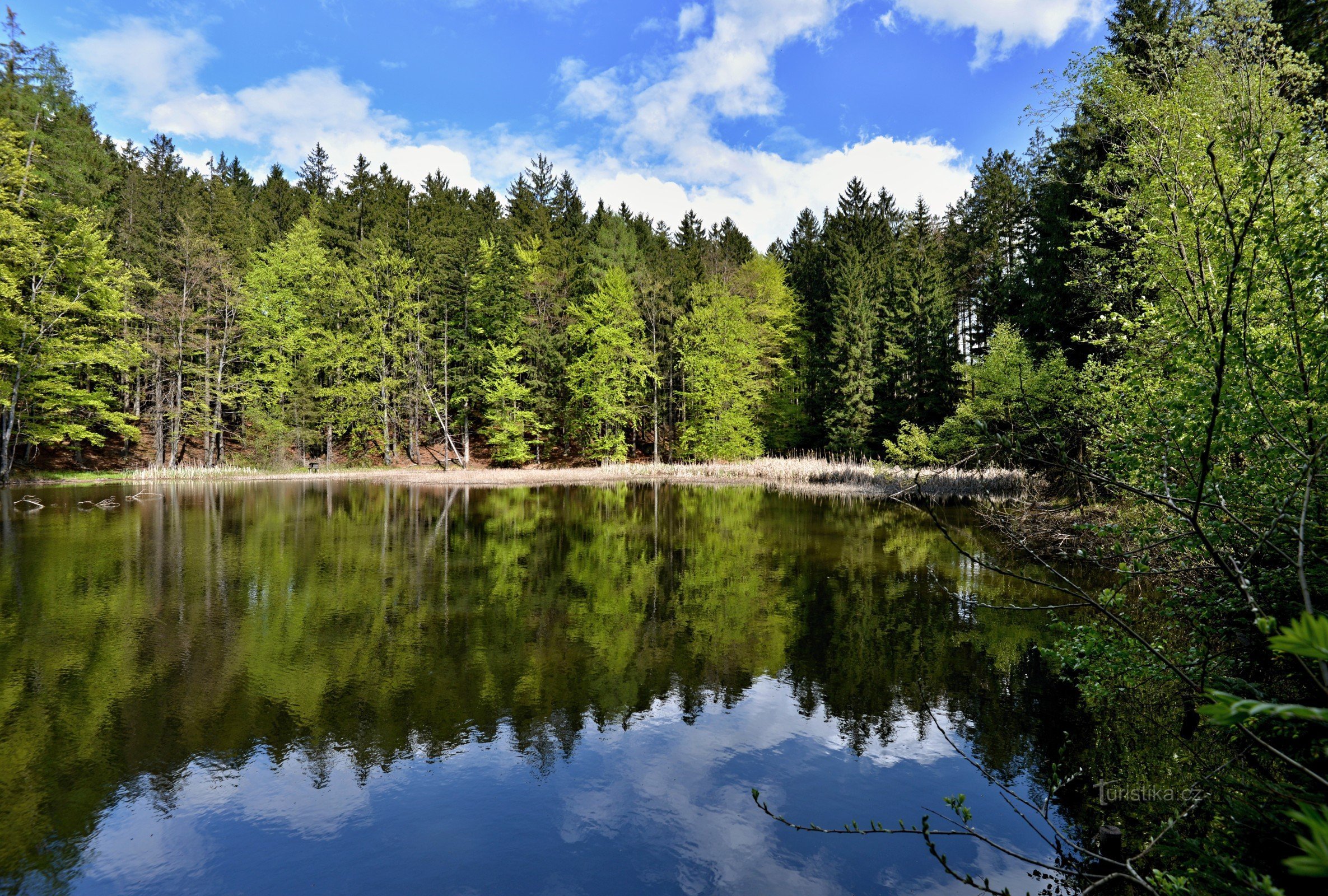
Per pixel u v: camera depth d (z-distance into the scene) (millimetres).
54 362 27000
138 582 11391
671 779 5410
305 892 4070
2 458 26500
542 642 8586
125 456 35219
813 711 6664
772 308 43031
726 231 59406
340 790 5211
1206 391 3812
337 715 6500
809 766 5602
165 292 34406
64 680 7219
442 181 58438
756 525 18625
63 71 29250
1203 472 2049
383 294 40594
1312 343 3326
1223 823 3064
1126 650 4453
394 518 19688
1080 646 4672
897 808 5004
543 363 41625
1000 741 5984
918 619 9656
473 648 8344
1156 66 8047
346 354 39031
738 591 11227
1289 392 3473
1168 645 4891
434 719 6430
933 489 24453
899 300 35031
